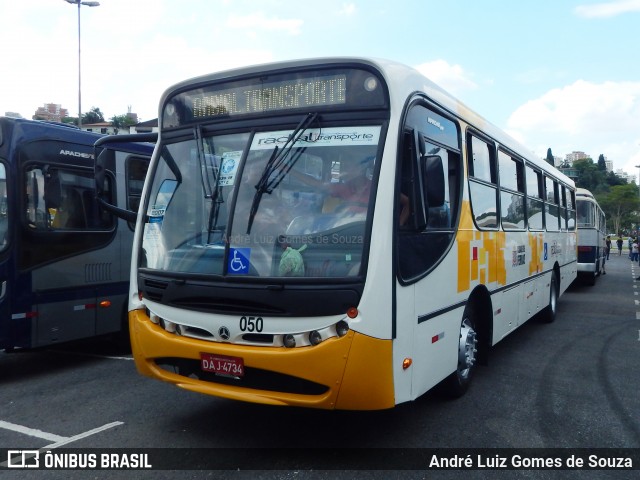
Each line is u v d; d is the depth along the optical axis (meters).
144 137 5.53
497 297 6.89
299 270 4.10
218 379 4.39
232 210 4.43
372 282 3.96
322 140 4.35
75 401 5.95
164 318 4.61
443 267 5.09
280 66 4.56
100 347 8.81
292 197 4.31
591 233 18.53
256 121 4.62
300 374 3.98
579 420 5.41
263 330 4.09
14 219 6.65
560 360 7.88
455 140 5.64
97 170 5.45
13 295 6.62
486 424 5.25
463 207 5.72
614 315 12.16
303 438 4.86
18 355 8.28
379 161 4.16
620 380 6.85
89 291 7.54
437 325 4.95
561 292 12.27
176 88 5.06
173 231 4.81
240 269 4.25
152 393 6.21
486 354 6.63
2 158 6.62
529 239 8.80
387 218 4.09
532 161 9.21
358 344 3.90
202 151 4.80
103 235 7.74
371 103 4.30
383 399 4.03
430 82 5.12
